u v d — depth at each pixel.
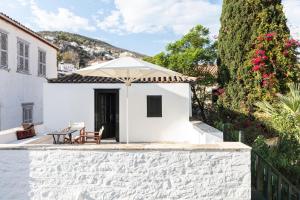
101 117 13.08
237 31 14.15
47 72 20.38
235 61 14.25
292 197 7.33
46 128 12.46
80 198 6.33
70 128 11.02
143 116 12.77
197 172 6.26
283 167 8.83
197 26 18.84
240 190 6.21
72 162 6.37
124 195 6.34
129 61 8.50
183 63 17.78
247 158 6.18
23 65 16.27
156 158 6.30
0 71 13.55
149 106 12.77
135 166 6.32
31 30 16.59
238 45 14.02
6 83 14.19
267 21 13.48
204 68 18.72
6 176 6.41
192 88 18.23
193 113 18.61
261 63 12.94
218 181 6.23
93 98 12.59
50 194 6.39
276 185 7.36
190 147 6.24
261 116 12.88
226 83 14.98
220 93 15.30
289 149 9.43
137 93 12.76
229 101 14.81
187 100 12.71
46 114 12.50
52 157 6.39
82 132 11.35
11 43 14.70
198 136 9.73
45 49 19.98
